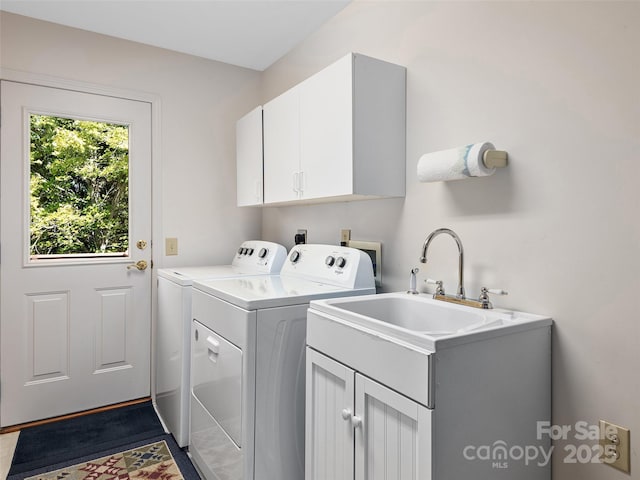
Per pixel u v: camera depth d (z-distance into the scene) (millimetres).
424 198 1737
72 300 2508
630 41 1096
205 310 1904
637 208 1088
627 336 1112
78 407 2533
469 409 1069
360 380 1205
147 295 2736
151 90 2699
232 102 3012
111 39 2566
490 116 1461
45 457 2064
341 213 2250
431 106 1696
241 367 1544
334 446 1329
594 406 1186
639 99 1080
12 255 2338
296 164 2055
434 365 994
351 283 1822
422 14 1736
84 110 2506
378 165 1742
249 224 3094
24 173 2355
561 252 1255
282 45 2674
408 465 1056
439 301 1521
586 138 1190
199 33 2525
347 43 2197
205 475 1873
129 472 1951
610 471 1154
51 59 2391
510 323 1195
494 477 1129
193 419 2025
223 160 2979
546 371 1269
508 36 1398
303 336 1657
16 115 2324
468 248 1550
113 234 2648
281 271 2338
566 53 1234
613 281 1138
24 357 2379
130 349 2691
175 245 2797
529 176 1339
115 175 2646
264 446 1570
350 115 1665
